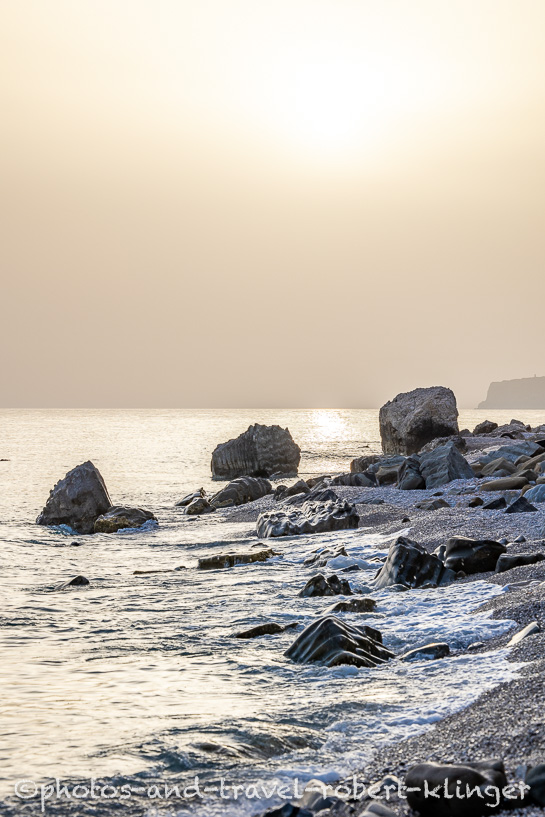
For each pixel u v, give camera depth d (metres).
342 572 16.03
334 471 56.91
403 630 10.93
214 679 9.17
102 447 88.38
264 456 52.81
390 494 29.28
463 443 44.66
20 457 70.81
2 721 7.57
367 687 8.52
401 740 6.73
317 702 8.02
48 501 28.64
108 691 8.71
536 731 6.05
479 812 4.95
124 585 16.64
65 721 7.56
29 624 12.73
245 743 6.84
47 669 9.80
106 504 28.84
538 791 5.05
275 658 10.09
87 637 11.72
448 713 7.27
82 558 21.34
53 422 193.88
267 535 23.06
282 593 14.48
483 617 11.04
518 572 13.54
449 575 14.20
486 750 5.95
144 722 7.49
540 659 8.56
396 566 14.29
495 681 8.06
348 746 6.73
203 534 25.52
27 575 18.45
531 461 30.83
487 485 26.88
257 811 5.53
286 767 6.30
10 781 6.09
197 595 14.86
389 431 51.78
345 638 9.91
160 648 10.88
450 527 18.80
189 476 53.28
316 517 23.39
